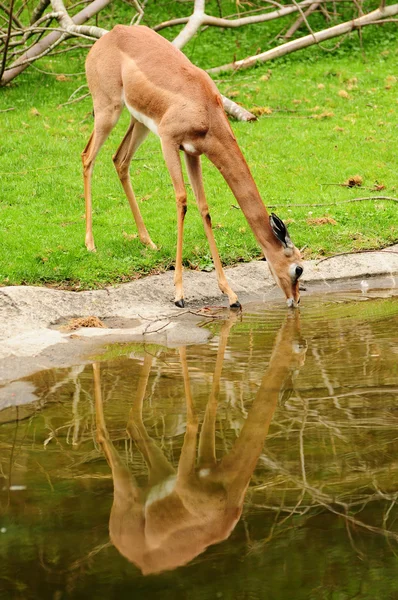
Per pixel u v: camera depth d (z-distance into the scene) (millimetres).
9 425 8000
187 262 13242
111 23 26609
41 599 5238
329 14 27297
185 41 22156
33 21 23156
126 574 5539
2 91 22516
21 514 6301
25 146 18609
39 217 14773
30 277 12219
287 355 9906
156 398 8680
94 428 7973
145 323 11172
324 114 20594
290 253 11836
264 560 5734
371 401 8367
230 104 20641
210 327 11156
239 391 8789
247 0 28016
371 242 14266
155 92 11906
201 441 7660
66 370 9477
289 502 6488
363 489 6625
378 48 25094
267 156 18281
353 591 5375
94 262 12766
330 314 11695
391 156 18047
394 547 5840
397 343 10258
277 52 24438
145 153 18500
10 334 10375
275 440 7555
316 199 15961
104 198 15836
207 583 5449
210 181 16938
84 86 22844
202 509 6438
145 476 7008
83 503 6516
